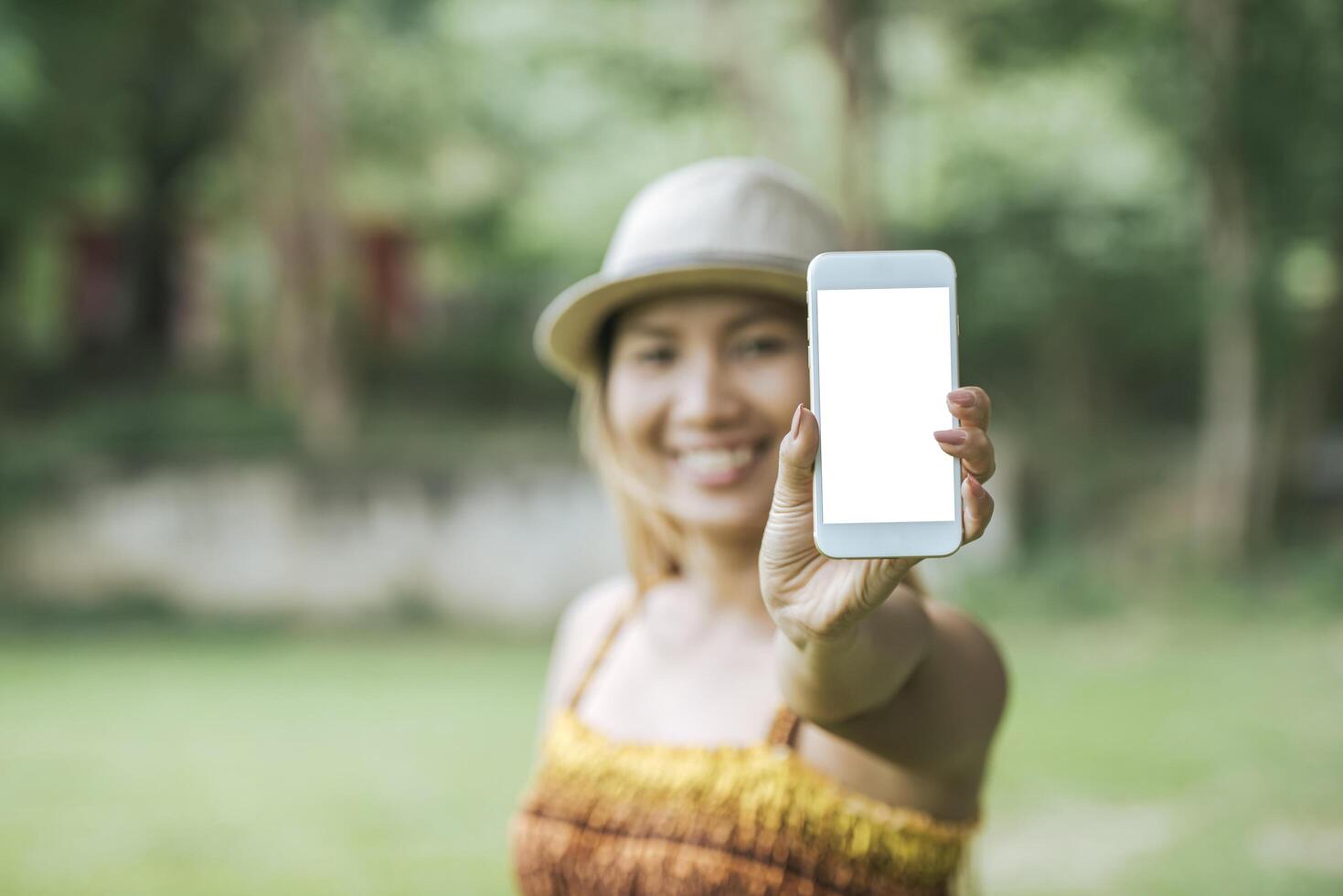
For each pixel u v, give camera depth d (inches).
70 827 236.7
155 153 690.8
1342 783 251.3
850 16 496.4
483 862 214.4
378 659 439.5
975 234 625.0
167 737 312.3
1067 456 650.2
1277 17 506.0
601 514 550.0
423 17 632.4
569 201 815.7
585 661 83.4
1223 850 211.8
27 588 545.6
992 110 615.8
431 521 551.2
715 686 73.8
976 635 67.6
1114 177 620.1
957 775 67.5
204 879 207.2
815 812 67.0
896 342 50.3
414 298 888.9
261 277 756.6
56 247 799.1
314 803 251.6
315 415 637.3
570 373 86.8
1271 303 542.0
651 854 69.1
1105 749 283.4
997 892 196.1
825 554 49.4
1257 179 528.1
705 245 72.6
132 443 613.3
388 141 750.5
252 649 463.5
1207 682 367.6
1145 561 557.0
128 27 609.6
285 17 620.1
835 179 511.2
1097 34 537.6
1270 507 553.0
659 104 629.3
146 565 550.0
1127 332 661.9
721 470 74.4
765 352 74.8
